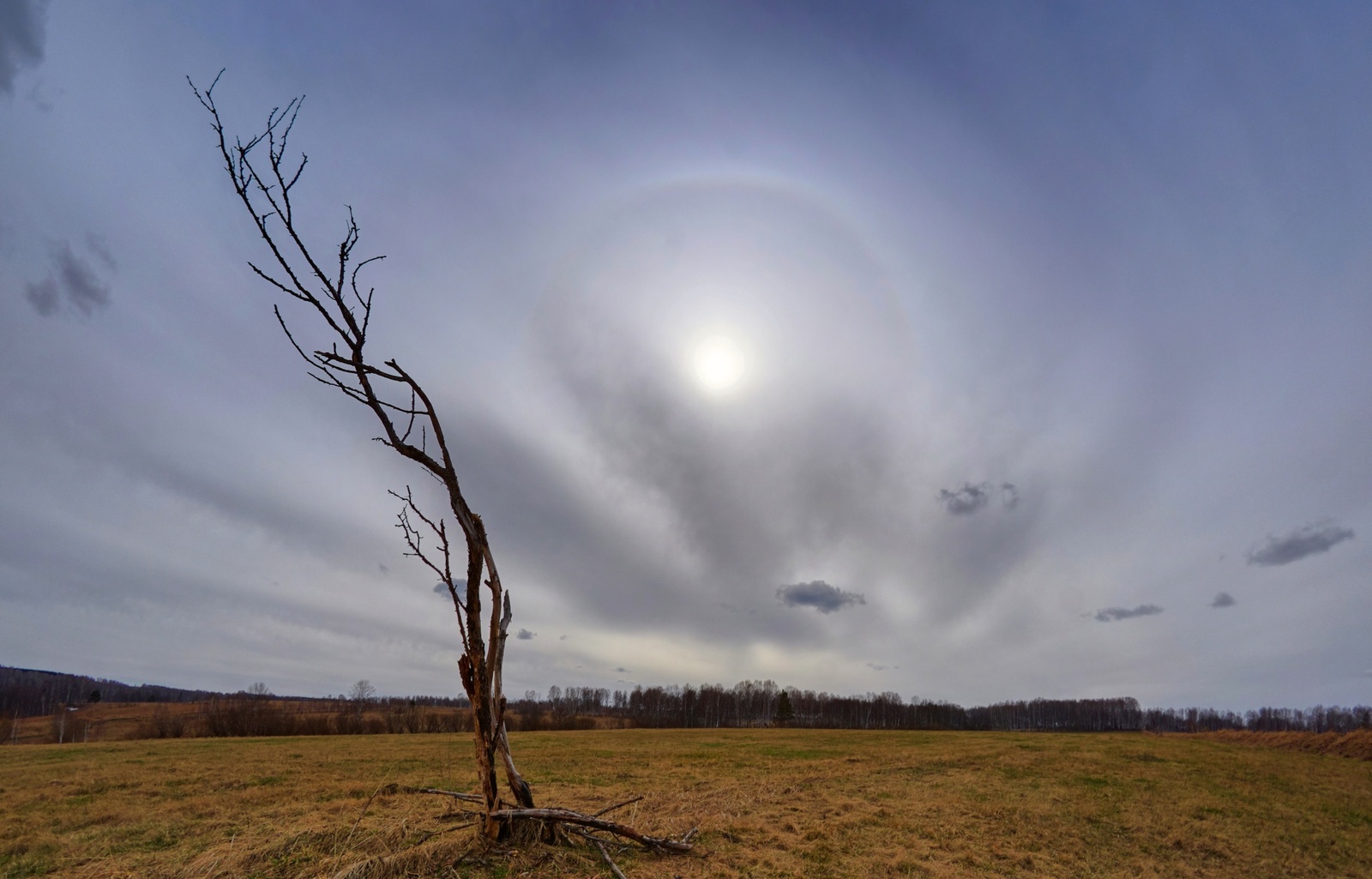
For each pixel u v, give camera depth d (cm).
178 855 1096
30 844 1238
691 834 1203
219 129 720
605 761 2984
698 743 4450
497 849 897
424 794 1727
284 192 747
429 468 897
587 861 930
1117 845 1548
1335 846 1703
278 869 888
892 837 1414
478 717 949
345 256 811
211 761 3000
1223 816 1955
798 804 1766
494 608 983
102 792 2002
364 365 835
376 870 796
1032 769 2761
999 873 1228
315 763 2844
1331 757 4050
